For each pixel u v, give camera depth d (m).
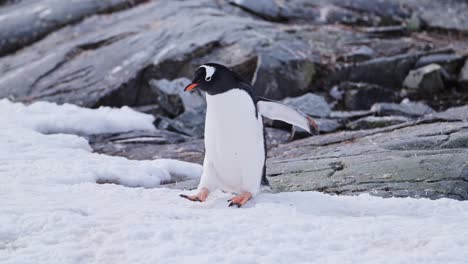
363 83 36.47
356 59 37.34
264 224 13.94
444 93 36.47
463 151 20.86
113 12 43.81
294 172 20.67
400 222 14.13
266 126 32.06
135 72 36.12
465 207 15.70
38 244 12.89
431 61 37.44
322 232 13.44
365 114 32.53
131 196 16.88
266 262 11.71
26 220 13.96
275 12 42.12
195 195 16.62
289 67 35.47
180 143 29.66
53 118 29.61
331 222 14.17
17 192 16.69
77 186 17.72
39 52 40.38
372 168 19.98
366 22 43.56
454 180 18.67
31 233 13.47
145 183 20.50
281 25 40.84
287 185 19.50
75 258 12.17
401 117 30.91
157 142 29.52
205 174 16.89
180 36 38.00
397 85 37.09
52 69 37.97
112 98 35.75
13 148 22.89
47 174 19.27
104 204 15.64
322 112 32.59
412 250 12.48
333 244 12.72
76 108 32.25
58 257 12.15
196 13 40.75
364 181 19.09
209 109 16.25
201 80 15.76
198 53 36.56
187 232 13.17
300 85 35.53
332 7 43.78
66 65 38.28
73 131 29.64
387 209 15.78
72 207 15.09
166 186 20.50
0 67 39.56
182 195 16.70
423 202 16.11
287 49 36.62
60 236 13.20
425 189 18.28
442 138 22.38
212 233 13.20
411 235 13.20
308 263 11.73
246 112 16.03
